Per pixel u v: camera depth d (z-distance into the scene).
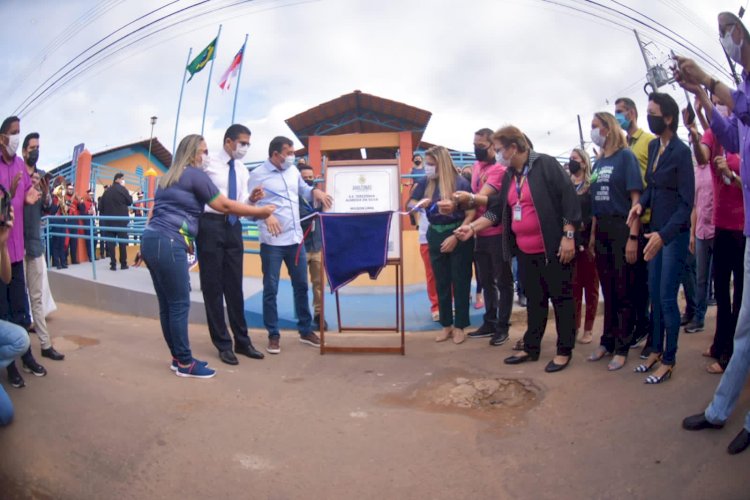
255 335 6.22
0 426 3.48
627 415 3.56
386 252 5.38
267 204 5.43
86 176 13.78
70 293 7.95
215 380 4.55
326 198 5.53
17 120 4.14
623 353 4.40
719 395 3.17
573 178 5.72
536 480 3.04
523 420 3.78
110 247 8.77
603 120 4.43
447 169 5.60
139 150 23.94
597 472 3.04
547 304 4.83
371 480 3.14
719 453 2.98
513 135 4.54
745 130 3.10
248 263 8.95
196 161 4.60
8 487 3.04
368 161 5.76
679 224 3.79
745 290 3.08
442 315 5.86
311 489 3.07
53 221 9.48
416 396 4.39
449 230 5.64
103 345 5.31
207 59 10.53
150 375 4.51
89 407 3.81
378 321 6.62
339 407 4.16
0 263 3.86
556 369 4.54
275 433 3.69
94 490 3.03
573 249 4.39
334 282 5.44
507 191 4.80
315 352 5.58
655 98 3.92
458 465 3.26
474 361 5.08
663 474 2.91
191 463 3.28
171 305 4.50
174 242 4.42
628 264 4.34
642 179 4.33
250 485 3.10
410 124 13.78
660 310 4.16
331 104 13.20
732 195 3.95
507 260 4.93
